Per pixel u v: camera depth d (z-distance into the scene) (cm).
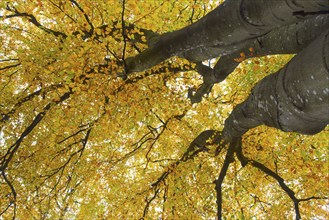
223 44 455
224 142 980
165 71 1059
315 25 448
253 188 1264
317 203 1182
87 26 894
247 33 404
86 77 944
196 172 1223
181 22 1003
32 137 1184
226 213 1234
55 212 1253
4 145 1162
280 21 355
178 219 1204
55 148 1190
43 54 1002
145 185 1402
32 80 1060
